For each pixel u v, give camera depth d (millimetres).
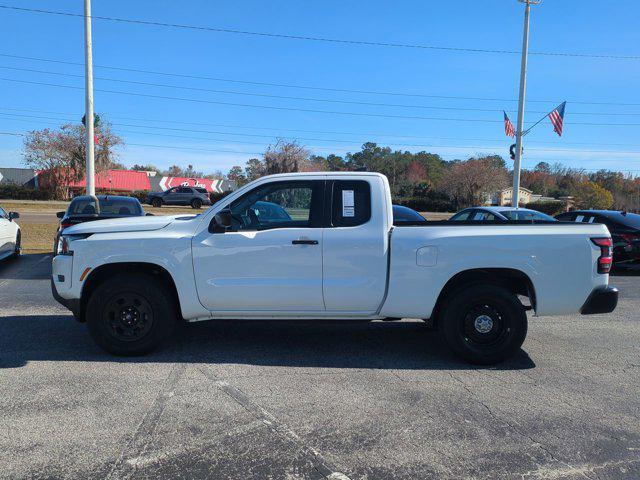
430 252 5090
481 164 57656
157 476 3123
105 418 3877
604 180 82188
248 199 5309
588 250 5145
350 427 3814
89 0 18859
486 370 5129
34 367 4945
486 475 3207
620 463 3377
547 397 4461
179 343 5809
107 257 5117
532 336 6488
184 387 4512
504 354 5164
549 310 5176
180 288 5148
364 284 5129
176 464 3262
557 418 4039
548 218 12023
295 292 5145
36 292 8656
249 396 4348
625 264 12344
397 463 3326
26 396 4250
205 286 5160
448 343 5207
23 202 40594
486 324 5180
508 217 11922
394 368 5125
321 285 5133
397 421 3928
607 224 12766
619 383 4836
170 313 5230
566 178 93500
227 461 3311
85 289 5289
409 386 4648
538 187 91688
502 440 3660
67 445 3467
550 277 5117
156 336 5211
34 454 3344
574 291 5148
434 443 3596
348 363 5254
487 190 58094
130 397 4270
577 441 3666
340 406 4184
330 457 3385
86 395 4293
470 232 5160
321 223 5199
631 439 3713
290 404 4203
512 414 4098
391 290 5137
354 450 3480
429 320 5387
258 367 5074
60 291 5219
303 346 5812
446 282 5145
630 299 9203
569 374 5062
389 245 5133
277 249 5125
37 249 14289
